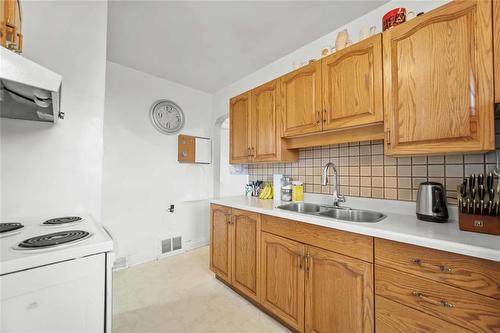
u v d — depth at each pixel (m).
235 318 1.69
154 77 2.86
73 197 1.45
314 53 2.12
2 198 1.25
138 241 2.66
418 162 1.44
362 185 1.71
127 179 2.60
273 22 1.86
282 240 1.58
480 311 0.83
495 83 0.95
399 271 1.03
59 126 1.41
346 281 1.22
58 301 0.76
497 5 0.95
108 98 2.48
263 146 2.12
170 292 2.04
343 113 1.49
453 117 1.05
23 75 0.75
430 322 0.93
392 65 1.26
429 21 1.13
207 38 2.07
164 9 1.69
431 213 1.24
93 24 1.53
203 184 3.35
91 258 0.83
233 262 2.02
